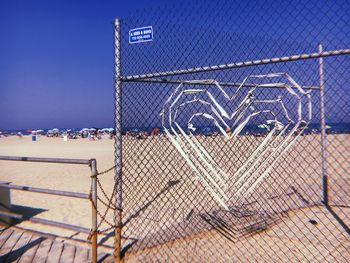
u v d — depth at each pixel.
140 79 3.42
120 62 3.44
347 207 5.07
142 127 3.53
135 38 3.43
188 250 3.43
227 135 3.20
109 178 9.71
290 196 5.80
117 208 3.31
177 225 4.33
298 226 4.21
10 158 3.92
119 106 3.43
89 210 6.13
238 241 3.65
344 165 7.80
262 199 5.50
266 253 3.33
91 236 3.25
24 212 6.05
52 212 6.02
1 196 4.66
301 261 3.15
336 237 3.78
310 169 7.72
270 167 3.46
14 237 4.11
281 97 3.42
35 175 10.47
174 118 3.46
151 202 5.39
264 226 4.12
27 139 44.94
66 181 9.29
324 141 5.55
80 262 3.32
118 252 3.27
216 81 3.29
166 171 8.12
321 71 4.83
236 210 4.75
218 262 3.13
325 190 5.51
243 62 2.85
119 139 3.42
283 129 3.39
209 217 4.47
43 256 3.49
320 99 5.05
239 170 3.47
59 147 25.64
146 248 3.57
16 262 3.34
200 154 3.40
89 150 21.72
